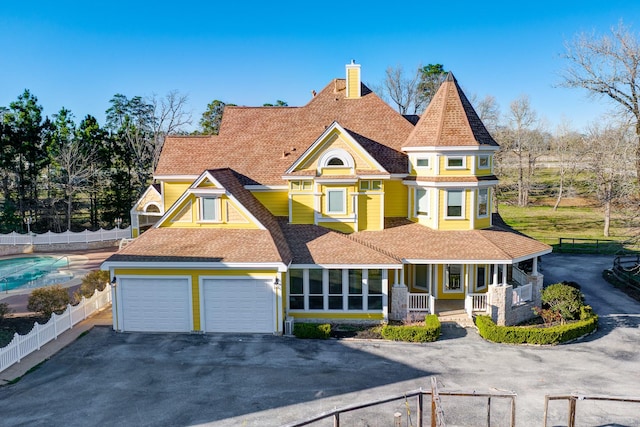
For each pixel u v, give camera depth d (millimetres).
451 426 15211
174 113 65438
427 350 21672
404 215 29828
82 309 25359
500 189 76438
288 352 21328
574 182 83000
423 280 28328
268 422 15398
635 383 18328
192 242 24422
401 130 31656
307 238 26672
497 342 22719
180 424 15281
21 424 15195
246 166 30281
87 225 63406
